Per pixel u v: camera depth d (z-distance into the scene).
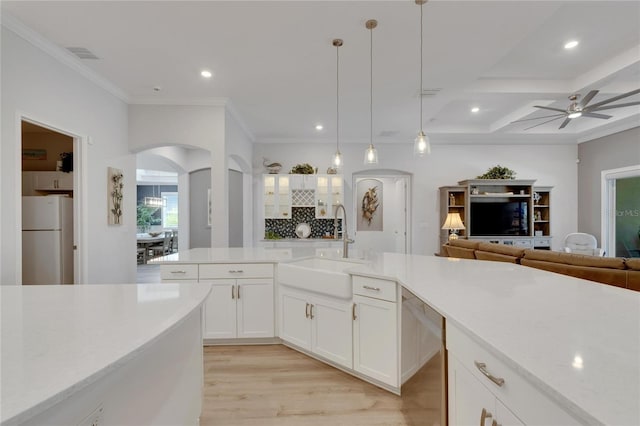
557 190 6.96
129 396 1.00
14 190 2.69
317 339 2.59
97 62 3.41
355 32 2.84
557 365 0.79
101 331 1.02
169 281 2.95
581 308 1.27
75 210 3.56
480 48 3.12
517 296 1.47
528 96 4.43
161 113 4.46
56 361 0.81
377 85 4.02
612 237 6.23
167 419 1.23
